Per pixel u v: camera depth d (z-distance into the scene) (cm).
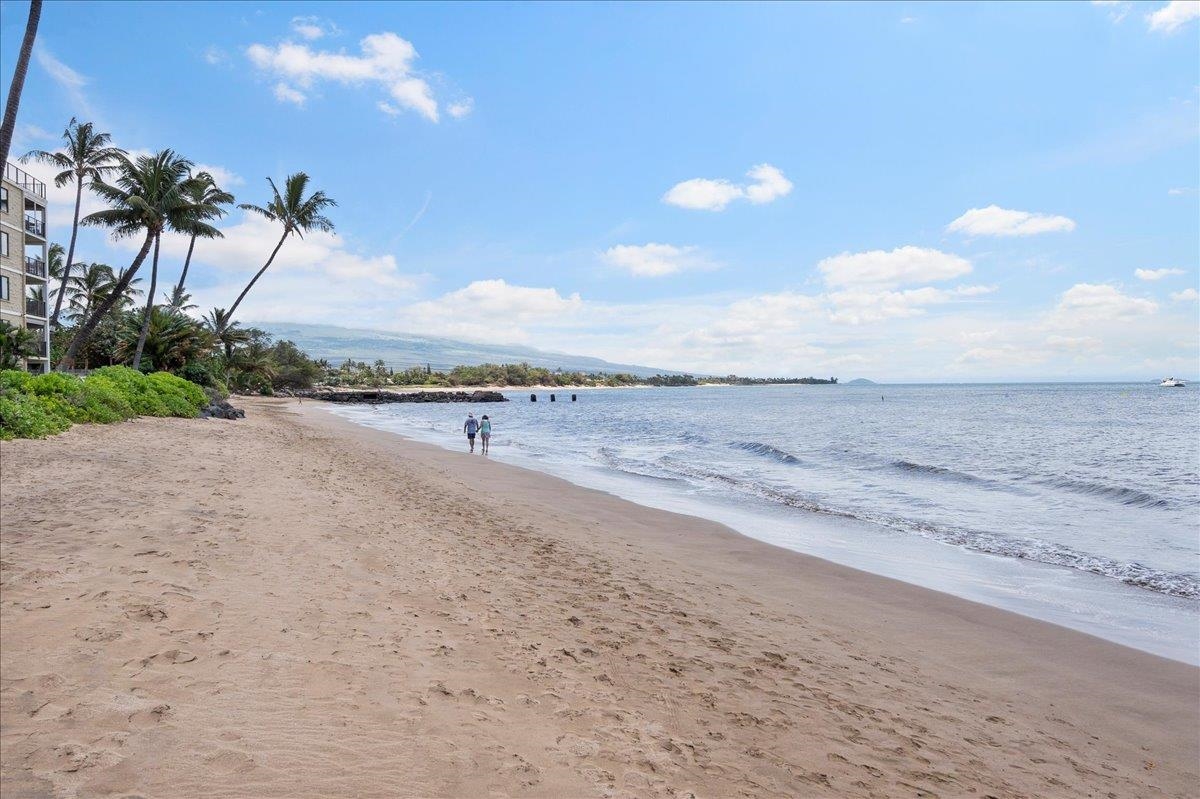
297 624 511
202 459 1386
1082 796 434
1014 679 641
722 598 818
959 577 1006
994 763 465
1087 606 877
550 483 1802
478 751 370
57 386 1884
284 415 4669
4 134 2102
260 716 369
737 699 510
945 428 4350
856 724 496
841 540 1236
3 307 3425
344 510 1009
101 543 645
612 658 559
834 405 9056
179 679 396
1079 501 1678
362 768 334
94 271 5138
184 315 4344
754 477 2097
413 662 479
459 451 2686
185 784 298
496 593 702
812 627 740
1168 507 1573
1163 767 490
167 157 3350
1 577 519
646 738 421
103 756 310
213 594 545
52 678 375
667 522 1327
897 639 732
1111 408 7131
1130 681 646
